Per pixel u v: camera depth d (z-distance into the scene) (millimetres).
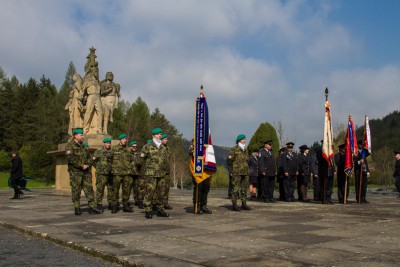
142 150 10797
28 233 8477
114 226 9016
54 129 79812
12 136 83750
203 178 11531
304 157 17641
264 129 38094
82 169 11719
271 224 9023
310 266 5148
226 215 11141
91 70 21594
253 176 17484
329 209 12797
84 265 5758
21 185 20062
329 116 15758
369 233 7645
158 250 6266
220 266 5203
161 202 10984
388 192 29828
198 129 11789
